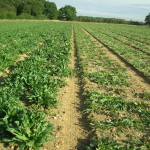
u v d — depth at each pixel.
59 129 8.89
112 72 16.64
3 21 64.69
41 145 7.88
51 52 20.11
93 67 17.67
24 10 98.38
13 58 17.41
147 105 11.28
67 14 124.94
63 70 14.75
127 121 9.51
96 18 128.38
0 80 13.65
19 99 10.64
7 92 10.48
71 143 8.23
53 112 10.09
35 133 7.87
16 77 12.14
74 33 43.53
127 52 24.59
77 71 16.50
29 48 22.05
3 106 9.00
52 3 119.94
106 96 11.76
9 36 30.19
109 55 23.09
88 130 9.03
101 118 9.86
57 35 35.34
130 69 18.20
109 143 8.05
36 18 96.94
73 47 26.38
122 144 8.22
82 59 19.78
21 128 7.75
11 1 98.06
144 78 16.02
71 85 13.71
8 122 8.26
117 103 11.14
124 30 63.69
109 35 43.66
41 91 10.61
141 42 35.88
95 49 25.45
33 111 9.17
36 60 16.36
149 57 22.83
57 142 8.17
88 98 11.63
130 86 14.09
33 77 12.13
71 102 11.37
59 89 12.59
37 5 101.00
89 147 7.83
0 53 17.44
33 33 35.75
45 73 13.77
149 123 9.62
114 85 13.89
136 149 7.96
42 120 8.75
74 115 10.12
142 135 8.88
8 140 7.73
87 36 37.75
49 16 119.62
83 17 128.75
